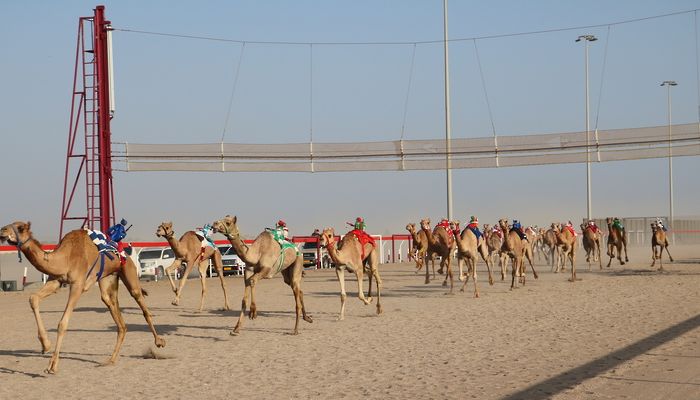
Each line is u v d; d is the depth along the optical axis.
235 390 12.24
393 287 31.78
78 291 13.89
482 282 33.03
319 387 12.22
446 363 13.88
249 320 21.41
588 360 13.57
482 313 21.48
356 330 18.77
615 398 10.48
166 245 42.59
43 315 23.80
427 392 11.50
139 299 15.44
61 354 16.22
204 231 23.92
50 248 32.09
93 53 37.59
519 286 30.00
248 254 17.83
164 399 11.77
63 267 13.59
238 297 29.00
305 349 16.11
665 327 17.42
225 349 16.41
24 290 35.56
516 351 14.92
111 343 17.62
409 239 60.69
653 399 10.34
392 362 14.20
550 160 43.44
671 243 76.75
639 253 61.84
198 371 13.96
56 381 13.32
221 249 46.38
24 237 12.98
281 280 38.91
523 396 10.89
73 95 37.41
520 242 28.86
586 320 19.20
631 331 17.00
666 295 25.03
